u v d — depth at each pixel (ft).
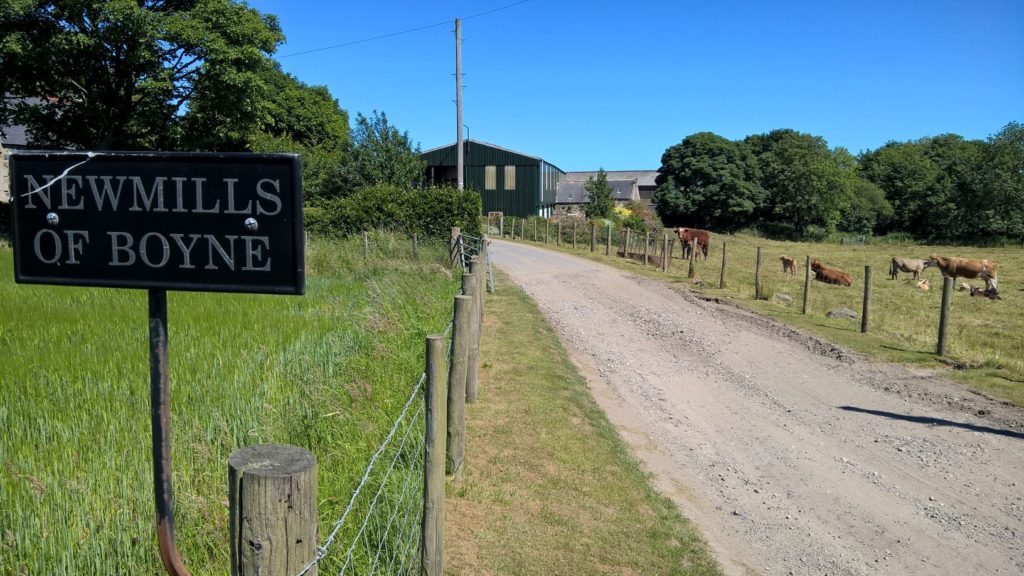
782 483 22.91
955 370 37.06
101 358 25.09
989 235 217.97
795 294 70.69
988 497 22.09
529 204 177.17
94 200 7.78
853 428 28.45
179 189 7.64
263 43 95.25
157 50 86.58
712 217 249.34
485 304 49.03
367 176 106.32
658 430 27.07
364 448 16.71
